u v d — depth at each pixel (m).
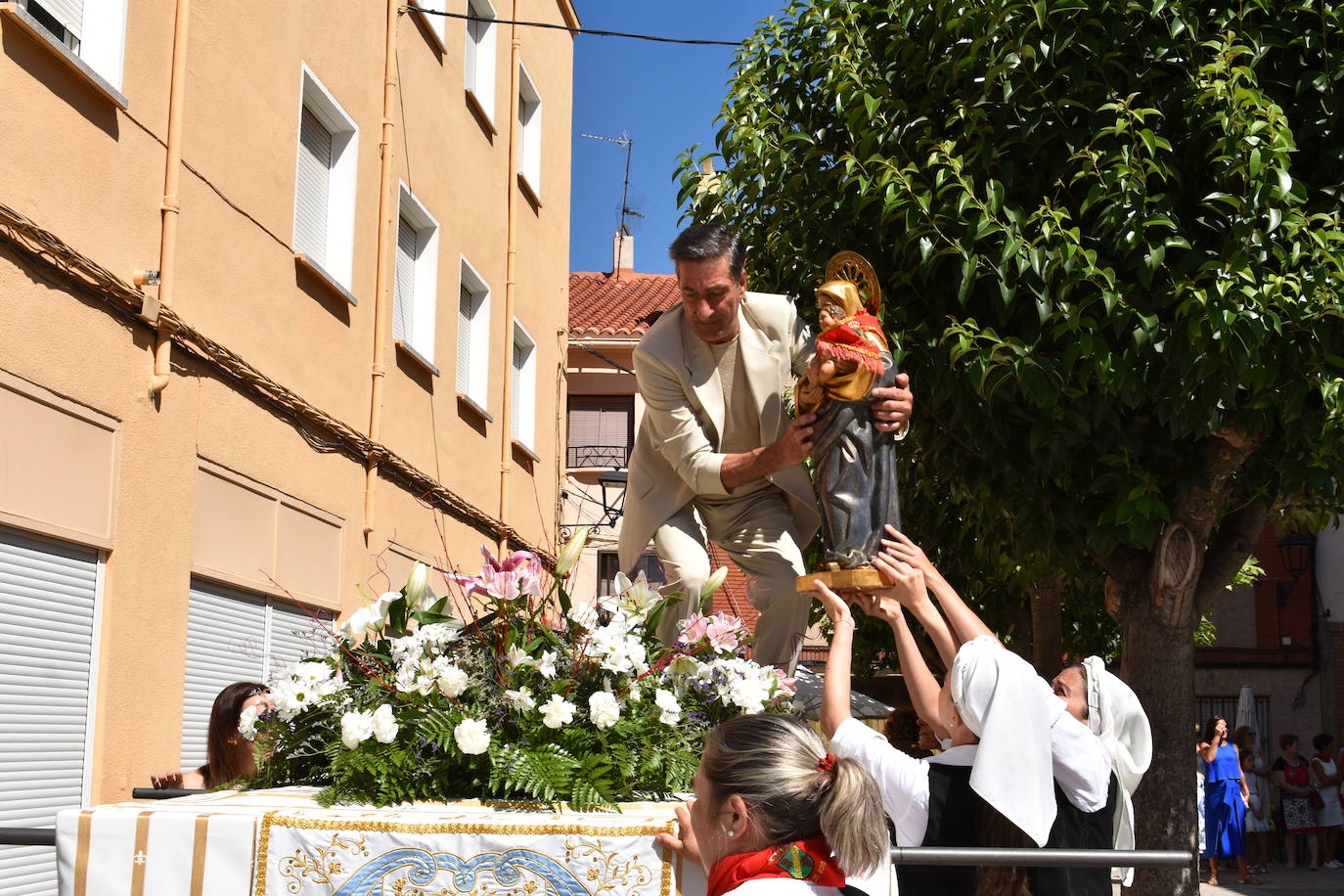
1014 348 6.86
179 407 8.05
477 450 15.35
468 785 3.35
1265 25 7.31
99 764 7.08
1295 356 6.87
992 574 11.70
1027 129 7.22
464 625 3.63
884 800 3.43
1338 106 7.30
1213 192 7.01
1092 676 4.25
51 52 6.72
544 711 3.32
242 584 9.00
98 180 7.21
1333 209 7.38
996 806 3.24
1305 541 24.89
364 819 2.93
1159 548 8.04
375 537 11.72
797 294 8.77
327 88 10.84
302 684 3.46
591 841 2.90
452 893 2.89
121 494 7.36
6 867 6.25
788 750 2.43
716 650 3.95
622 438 25.17
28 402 6.49
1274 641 24.91
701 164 9.51
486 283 15.88
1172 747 8.11
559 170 19.88
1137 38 7.28
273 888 2.90
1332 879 17.56
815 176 8.41
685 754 3.54
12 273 6.35
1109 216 6.80
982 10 7.36
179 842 2.92
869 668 14.50
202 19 8.45
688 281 4.68
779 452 4.32
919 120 7.69
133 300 7.40
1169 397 6.93
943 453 8.02
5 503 6.27
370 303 11.86
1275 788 20.80
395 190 12.47
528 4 18.05
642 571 4.21
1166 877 7.96
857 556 3.96
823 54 8.59
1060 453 7.18
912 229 7.22
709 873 2.45
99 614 7.18
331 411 10.84
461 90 14.80
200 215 8.40
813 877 2.33
